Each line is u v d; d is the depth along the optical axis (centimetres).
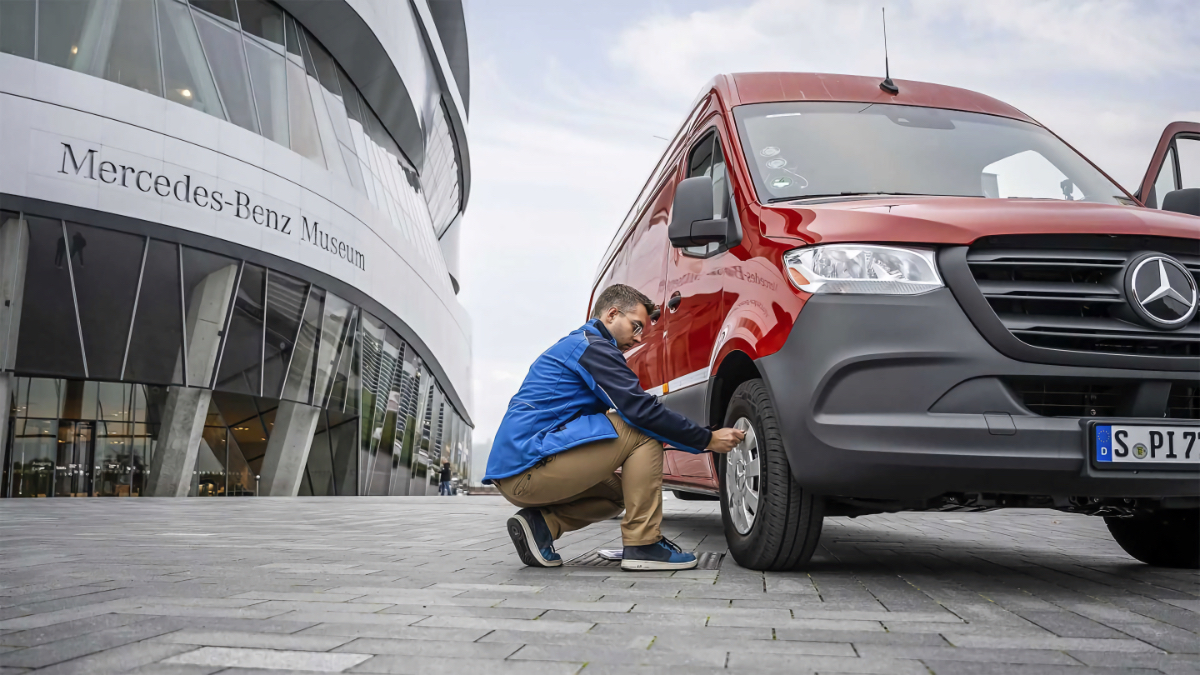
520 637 230
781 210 379
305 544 529
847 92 486
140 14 2023
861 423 317
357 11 2642
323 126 2572
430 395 3753
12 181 1777
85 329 1878
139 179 1948
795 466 333
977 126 473
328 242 2452
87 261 1884
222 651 212
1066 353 312
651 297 558
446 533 627
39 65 1831
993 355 313
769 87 488
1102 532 625
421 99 3481
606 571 375
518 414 383
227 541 558
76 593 310
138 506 1309
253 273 2208
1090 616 269
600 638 229
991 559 434
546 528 389
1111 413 319
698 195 409
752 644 223
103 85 1909
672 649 216
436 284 3628
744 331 368
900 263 328
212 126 2100
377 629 240
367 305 2745
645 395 368
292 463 2422
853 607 281
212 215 2078
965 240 324
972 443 308
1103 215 334
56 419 2009
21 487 1958
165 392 2103
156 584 334
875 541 540
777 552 359
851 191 412
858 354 321
